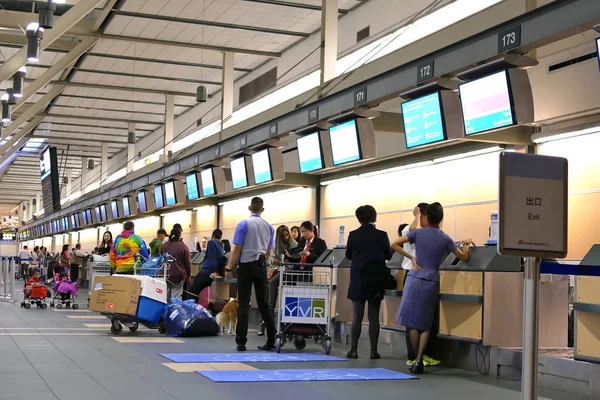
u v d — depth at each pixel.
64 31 14.58
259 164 13.82
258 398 5.39
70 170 48.00
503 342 7.05
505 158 3.48
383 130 11.73
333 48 13.23
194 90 24.75
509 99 7.38
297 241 11.63
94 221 32.59
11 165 46.31
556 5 6.66
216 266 12.09
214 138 19.39
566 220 3.59
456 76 8.28
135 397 5.25
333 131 10.85
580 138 9.84
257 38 18.72
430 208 7.32
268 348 8.66
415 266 7.27
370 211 8.21
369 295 8.07
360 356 8.35
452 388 6.21
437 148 12.45
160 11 16.92
